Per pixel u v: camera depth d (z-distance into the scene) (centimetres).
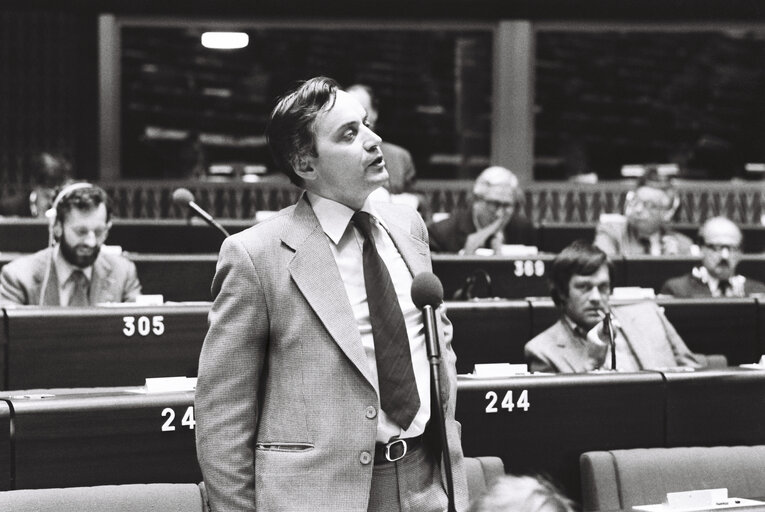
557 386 533
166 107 1672
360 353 347
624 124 1700
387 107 1686
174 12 1590
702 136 1709
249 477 351
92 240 766
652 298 807
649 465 506
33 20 1653
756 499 468
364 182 362
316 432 345
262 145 1684
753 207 1700
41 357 618
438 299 346
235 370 354
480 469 484
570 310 643
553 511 235
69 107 1667
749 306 813
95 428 455
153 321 638
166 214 1658
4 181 1658
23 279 777
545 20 1638
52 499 404
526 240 1130
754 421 560
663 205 1123
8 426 444
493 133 1675
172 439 466
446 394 362
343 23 1620
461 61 1673
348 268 362
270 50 1675
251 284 355
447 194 1673
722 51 1695
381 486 350
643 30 1648
